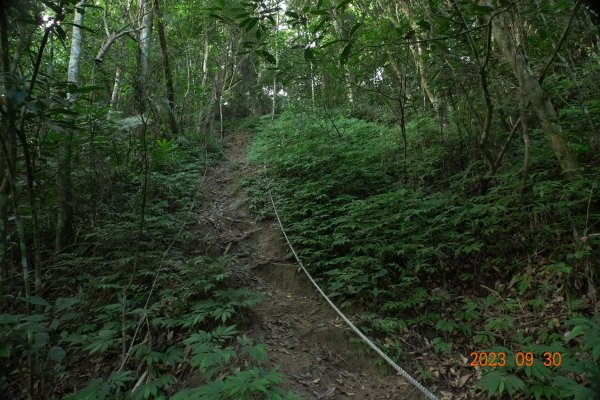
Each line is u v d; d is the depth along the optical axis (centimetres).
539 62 482
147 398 282
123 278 424
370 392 327
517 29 465
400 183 613
